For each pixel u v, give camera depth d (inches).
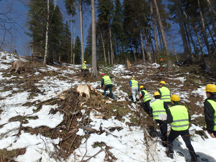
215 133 77.9
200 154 104.0
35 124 112.5
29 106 141.3
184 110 95.5
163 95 150.9
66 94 168.4
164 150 105.9
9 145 89.8
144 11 640.4
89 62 716.7
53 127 113.0
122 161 90.3
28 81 208.4
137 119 152.3
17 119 117.1
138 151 101.3
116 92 229.8
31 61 247.4
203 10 484.7
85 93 176.7
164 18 621.9
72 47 788.6
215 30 374.9
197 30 543.2
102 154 95.3
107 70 474.6
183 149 109.7
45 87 200.8
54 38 494.9
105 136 116.9
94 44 325.1
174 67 380.8
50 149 92.4
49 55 457.1
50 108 141.2
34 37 421.1
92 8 329.4
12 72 253.8
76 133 115.2
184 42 407.2
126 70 469.4
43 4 407.8
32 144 93.8
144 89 174.4
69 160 87.6
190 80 281.9
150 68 422.6
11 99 152.0
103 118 142.6
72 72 380.2
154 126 139.6
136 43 856.3
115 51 914.7
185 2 543.2
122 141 112.7
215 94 82.4
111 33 758.5
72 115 133.8
